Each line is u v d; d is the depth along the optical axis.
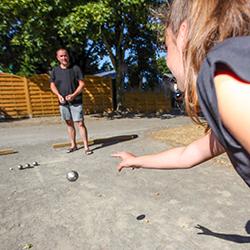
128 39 18.31
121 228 3.37
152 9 1.12
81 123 6.71
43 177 5.26
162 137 8.36
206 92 0.66
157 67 19.19
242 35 0.70
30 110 17.23
